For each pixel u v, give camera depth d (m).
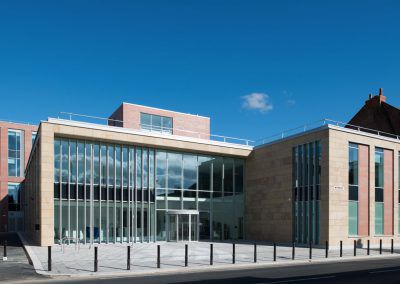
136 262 18.86
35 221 33.00
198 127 43.69
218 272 16.16
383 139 33.50
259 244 30.58
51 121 28.56
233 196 37.47
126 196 32.03
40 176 27.89
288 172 33.41
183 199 34.66
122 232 31.31
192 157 35.84
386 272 15.67
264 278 14.04
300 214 31.75
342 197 29.81
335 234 28.98
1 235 42.47
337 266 18.17
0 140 57.91
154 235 32.69
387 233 32.78
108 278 14.48
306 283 12.76
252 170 37.66
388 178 33.72
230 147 36.69
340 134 30.44
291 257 21.77
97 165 31.16
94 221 30.41
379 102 44.38
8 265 17.31
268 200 35.31
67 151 30.06
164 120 41.56
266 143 36.22
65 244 28.47
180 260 19.78
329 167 29.41
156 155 33.84
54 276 14.59
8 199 57.62
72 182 29.95
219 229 36.16
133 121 39.47
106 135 30.72
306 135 31.84
